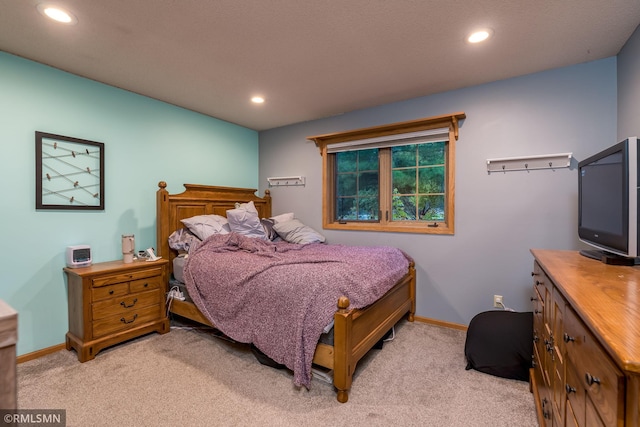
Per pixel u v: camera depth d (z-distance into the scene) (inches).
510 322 87.2
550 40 80.9
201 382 78.7
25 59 91.0
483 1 65.0
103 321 94.7
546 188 99.8
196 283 100.7
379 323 92.1
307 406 69.4
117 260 112.1
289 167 161.6
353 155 144.3
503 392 75.0
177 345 100.3
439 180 122.3
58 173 97.9
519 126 103.5
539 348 64.8
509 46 84.0
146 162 122.6
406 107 125.5
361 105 132.1
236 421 64.4
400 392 74.9
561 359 45.2
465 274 113.7
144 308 105.3
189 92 117.9
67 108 100.0
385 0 64.6
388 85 110.8
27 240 92.0
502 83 106.0
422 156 126.0
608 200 61.2
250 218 132.5
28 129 91.8
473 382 79.4
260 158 172.4
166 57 90.4
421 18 71.1
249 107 134.9
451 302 116.6
